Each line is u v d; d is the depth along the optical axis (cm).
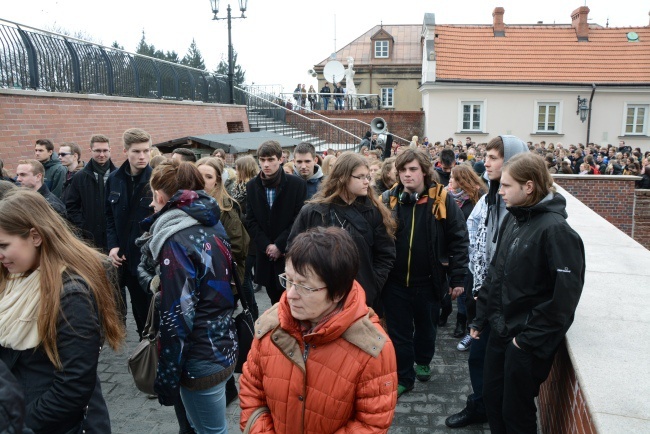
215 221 285
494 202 379
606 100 2850
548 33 3123
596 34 3109
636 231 1305
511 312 269
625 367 228
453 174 568
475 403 371
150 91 1302
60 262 206
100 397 228
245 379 212
